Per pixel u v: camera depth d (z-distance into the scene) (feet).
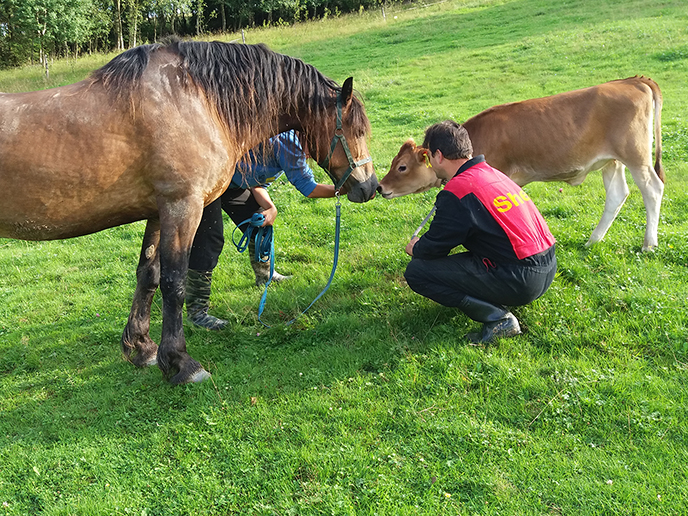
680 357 10.59
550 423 9.36
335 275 15.85
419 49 59.93
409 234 18.21
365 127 12.57
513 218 10.63
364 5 120.57
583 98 14.55
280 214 21.71
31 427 10.75
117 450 9.76
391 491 8.26
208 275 14.17
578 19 59.93
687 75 35.68
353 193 13.17
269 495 8.49
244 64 11.39
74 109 9.93
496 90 39.06
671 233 15.49
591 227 16.80
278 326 13.51
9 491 9.04
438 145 11.28
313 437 9.50
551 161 14.90
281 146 13.50
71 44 112.78
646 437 8.79
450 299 11.62
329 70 55.57
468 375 10.70
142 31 122.83
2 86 62.75
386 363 11.35
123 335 12.64
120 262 19.24
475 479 8.31
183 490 8.69
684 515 7.38
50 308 16.16
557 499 7.89
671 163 22.38
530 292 11.12
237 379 11.53
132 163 10.41
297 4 115.85
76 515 8.41
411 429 9.47
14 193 9.89
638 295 12.56
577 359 10.92
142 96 10.20
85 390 11.83
